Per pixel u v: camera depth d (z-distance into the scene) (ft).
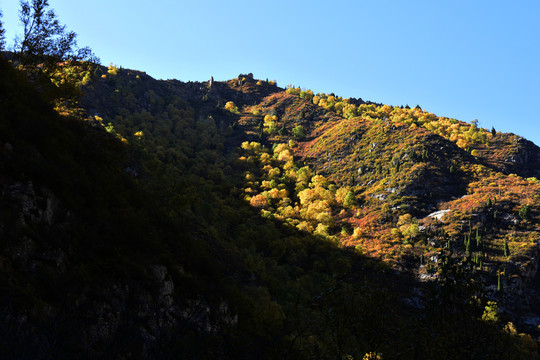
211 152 559.38
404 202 411.75
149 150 427.33
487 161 549.13
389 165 495.41
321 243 328.49
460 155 508.12
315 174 532.73
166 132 588.50
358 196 450.30
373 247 328.29
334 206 437.17
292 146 637.71
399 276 278.67
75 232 57.77
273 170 518.37
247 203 413.18
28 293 39.11
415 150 507.30
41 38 110.52
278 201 442.50
